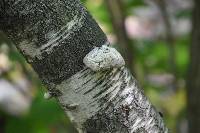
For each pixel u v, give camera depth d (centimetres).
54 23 124
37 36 124
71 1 125
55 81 127
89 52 126
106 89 128
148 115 131
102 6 271
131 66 233
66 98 129
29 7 122
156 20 290
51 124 235
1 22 124
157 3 276
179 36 289
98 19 267
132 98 129
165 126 136
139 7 273
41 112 227
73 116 131
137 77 238
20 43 125
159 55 272
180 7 283
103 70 126
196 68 212
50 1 123
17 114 258
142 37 289
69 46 125
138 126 130
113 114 129
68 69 126
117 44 234
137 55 258
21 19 123
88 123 130
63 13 124
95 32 127
